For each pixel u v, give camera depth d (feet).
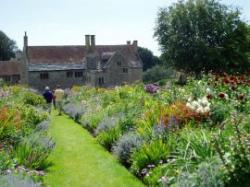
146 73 219.61
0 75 232.12
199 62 158.92
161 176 26.89
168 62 170.09
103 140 44.34
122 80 210.18
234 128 24.71
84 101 78.84
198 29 162.40
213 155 24.50
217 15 164.86
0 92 72.02
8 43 321.93
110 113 53.78
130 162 34.47
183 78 158.40
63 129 60.54
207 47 157.79
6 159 28.09
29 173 27.17
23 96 81.51
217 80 47.42
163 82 103.96
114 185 29.66
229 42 162.71
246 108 35.55
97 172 33.35
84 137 51.98
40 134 40.29
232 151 22.09
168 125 34.22
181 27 162.50
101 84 206.59
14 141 34.76
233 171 21.68
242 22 168.55
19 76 235.81
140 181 30.25
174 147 29.96
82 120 64.08
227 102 37.63
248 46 169.68
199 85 46.62
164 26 169.78
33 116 52.03
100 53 217.56
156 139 32.96
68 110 82.17
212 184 21.53
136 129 39.75
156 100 50.72
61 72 209.26
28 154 31.91
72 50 219.41
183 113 35.58
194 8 162.71
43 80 206.90
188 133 29.94
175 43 163.53
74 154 40.73
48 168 34.37
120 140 37.91
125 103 54.80
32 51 212.43
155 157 30.25
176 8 165.37
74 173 33.09
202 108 34.88
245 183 21.33
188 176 23.13
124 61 210.18
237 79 45.14
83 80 213.25
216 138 24.09
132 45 225.15
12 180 22.70
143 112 44.27
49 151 36.86
